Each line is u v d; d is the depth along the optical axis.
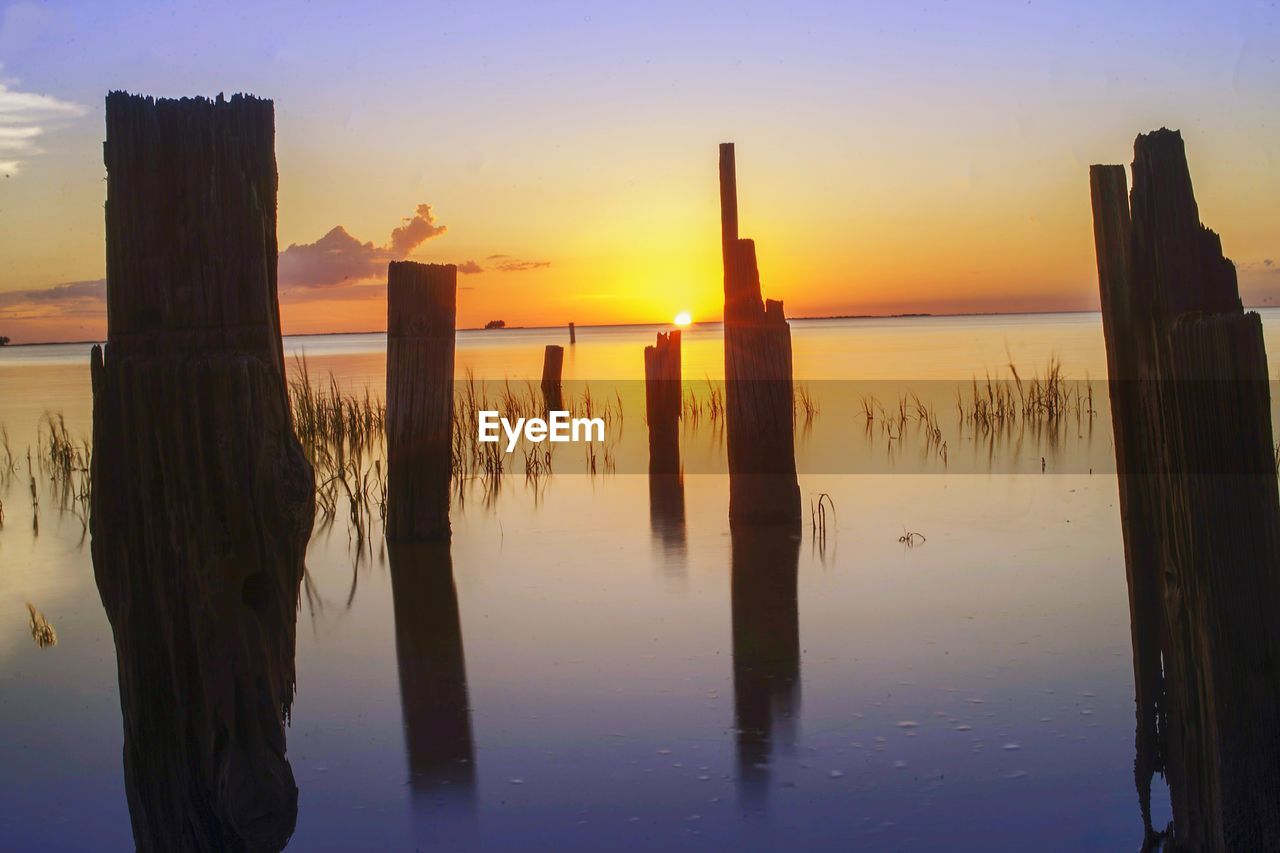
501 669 5.37
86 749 4.54
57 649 5.81
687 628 5.93
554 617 6.21
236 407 2.84
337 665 5.50
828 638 5.67
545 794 4.05
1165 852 3.55
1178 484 3.27
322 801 4.04
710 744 4.43
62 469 11.93
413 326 8.09
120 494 2.87
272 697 2.97
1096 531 7.91
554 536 8.36
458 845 3.71
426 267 8.12
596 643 5.72
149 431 2.84
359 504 9.59
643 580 6.96
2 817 3.98
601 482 10.99
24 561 7.88
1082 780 4.03
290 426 3.00
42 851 3.74
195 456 2.84
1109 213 3.58
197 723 2.90
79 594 6.94
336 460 12.12
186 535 2.86
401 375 8.09
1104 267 3.61
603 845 3.69
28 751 4.53
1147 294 3.40
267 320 2.94
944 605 6.18
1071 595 6.29
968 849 3.60
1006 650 5.39
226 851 2.95
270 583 2.94
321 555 7.85
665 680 5.15
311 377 26.89
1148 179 3.37
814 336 56.38
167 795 2.93
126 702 2.94
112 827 3.90
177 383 2.83
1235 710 3.20
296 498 2.95
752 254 8.45
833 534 8.09
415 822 3.87
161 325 2.85
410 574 7.27
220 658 2.89
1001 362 26.45
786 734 4.50
